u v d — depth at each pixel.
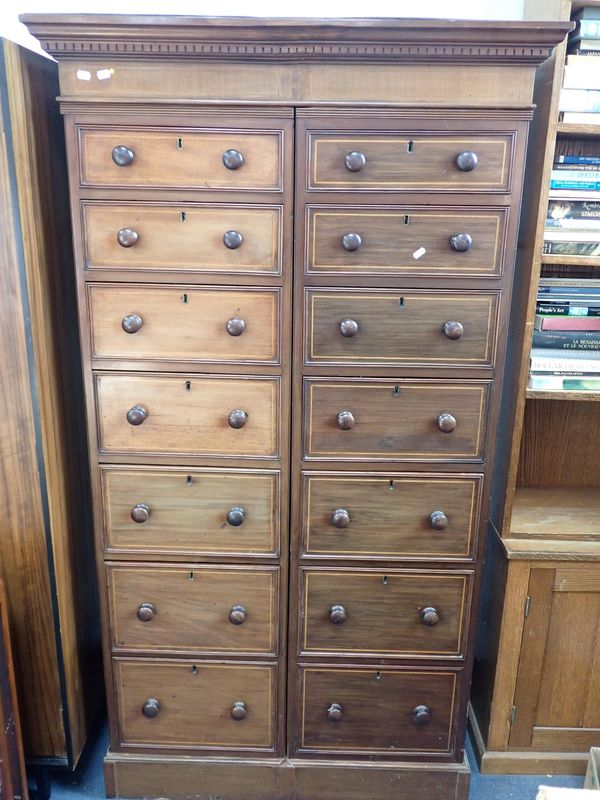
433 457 1.40
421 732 1.57
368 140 1.24
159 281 1.32
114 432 1.40
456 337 1.31
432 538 1.45
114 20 1.15
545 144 1.34
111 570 1.48
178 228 1.29
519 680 1.62
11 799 1.42
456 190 1.26
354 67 1.22
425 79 1.23
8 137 1.23
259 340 1.35
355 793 1.60
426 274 1.30
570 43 1.38
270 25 1.15
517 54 1.19
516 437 1.51
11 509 1.42
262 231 1.29
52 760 1.58
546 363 1.48
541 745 1.67
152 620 1.51
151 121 1.24
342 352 1.35
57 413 1.46
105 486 1.43
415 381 1.36
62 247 1.46
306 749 1.59
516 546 1.54
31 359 1.33
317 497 1.43
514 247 1.29
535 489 1.82
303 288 1.31
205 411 1.39
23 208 1.27
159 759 1.59
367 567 1.47
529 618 1.57
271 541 1.46
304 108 1.23
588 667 1.61
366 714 1.56
